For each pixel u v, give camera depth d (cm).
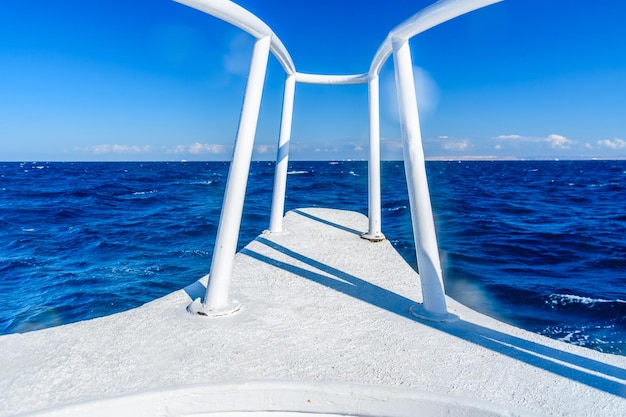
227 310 267
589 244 801
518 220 1155
